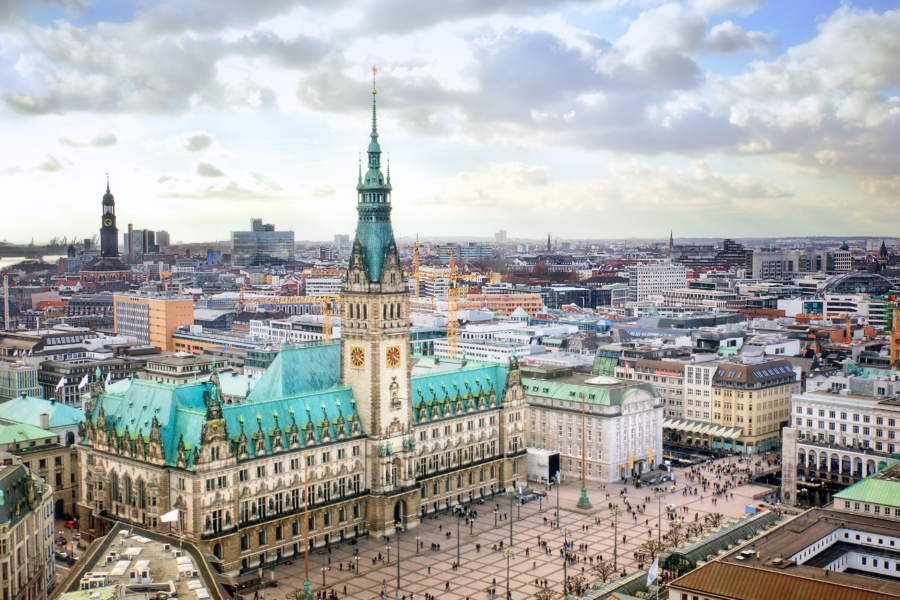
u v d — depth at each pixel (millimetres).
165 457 198000
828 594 140000
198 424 198000
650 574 152625
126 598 127625
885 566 175750
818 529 180000
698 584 148625
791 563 155875
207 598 130375
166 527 197750
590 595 164875
